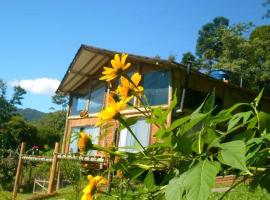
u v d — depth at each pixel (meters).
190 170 0.97
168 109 1.37
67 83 19.44
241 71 30.02
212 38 39.66
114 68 1.51
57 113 50.38
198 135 1.25
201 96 14.51
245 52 31.69
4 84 60.94
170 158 1.24
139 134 13.22
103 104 17.06
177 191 0.94
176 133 1.28
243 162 0.95
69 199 8.41
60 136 36.97
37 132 34.06
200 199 0.91
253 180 1.22
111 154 1.38
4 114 59.84
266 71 29.89
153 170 1.33
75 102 19.64
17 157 18.69
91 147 1.41
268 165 1.22
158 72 14.04
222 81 14.82
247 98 16.44
